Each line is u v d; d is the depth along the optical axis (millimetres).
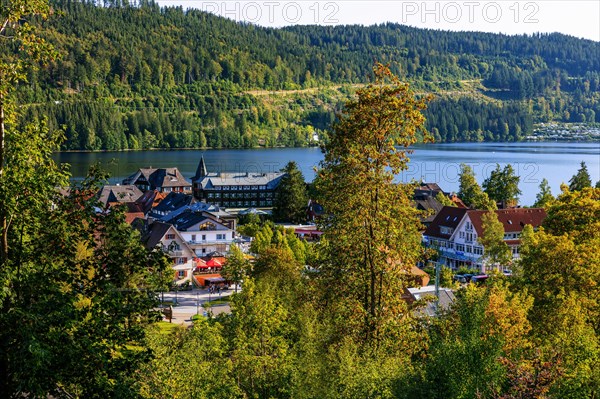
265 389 44000
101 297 22703
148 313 23641
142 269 23828
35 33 23641
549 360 33625
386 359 36438
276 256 81000
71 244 23625
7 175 22609
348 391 33594
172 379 35562
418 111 41812
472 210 135000
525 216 134125
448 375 32375
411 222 43000
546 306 50594
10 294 21969
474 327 34875
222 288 111062
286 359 44219
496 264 122125
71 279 22703
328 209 43094
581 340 37375
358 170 40594
